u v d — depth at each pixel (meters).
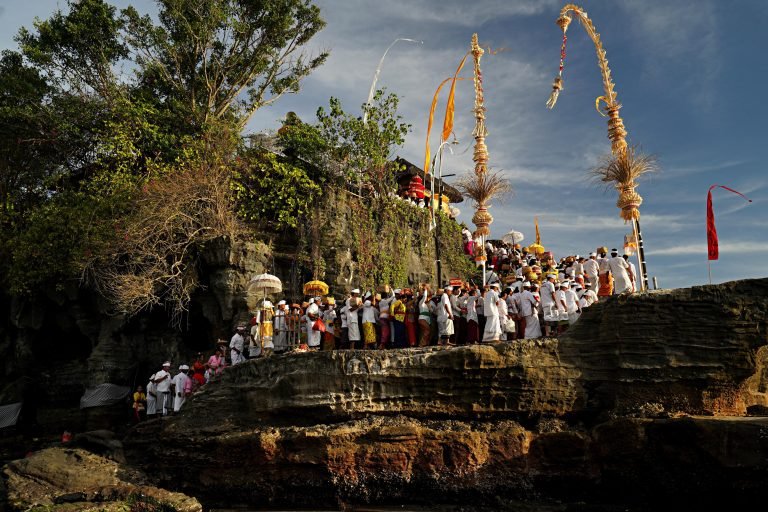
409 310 20.31
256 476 17.42
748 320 15.94
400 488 16.48
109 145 26.55
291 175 26.36
